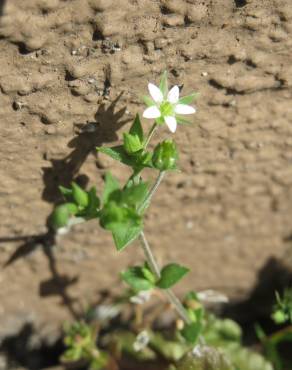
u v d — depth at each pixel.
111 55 0.05
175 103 0.05
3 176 0.06
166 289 0.06
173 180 0.06
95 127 0.06
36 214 0.06
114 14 0.05
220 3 0.05
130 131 0.05
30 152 0.06
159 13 0.05
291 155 0.06
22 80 0.05
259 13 0.05
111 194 0.05
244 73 0.06
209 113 0.06
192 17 0.05
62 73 0.05
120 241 0.05
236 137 0.06
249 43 0.05
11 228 0.06
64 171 0.06
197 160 0.06
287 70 0.06
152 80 0.05
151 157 0.05
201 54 0.05
